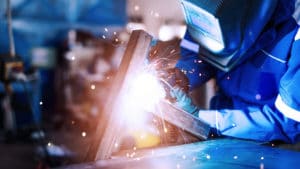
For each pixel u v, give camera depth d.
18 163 5.53
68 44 8.06
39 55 8.21
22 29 8.02
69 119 7.58
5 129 7.21
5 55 4.33
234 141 1.91
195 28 1.95
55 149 4.95
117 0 8.84
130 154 1.68
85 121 7.21
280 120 1.85
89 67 7.70
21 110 7.11
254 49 1.97
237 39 1.81
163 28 8.10
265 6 1.75
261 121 1.88
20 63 4.38
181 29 8.09
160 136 1.90
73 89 7.88
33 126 6.95
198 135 1.89
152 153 1.69
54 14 8.36
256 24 1.79
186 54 2.27
